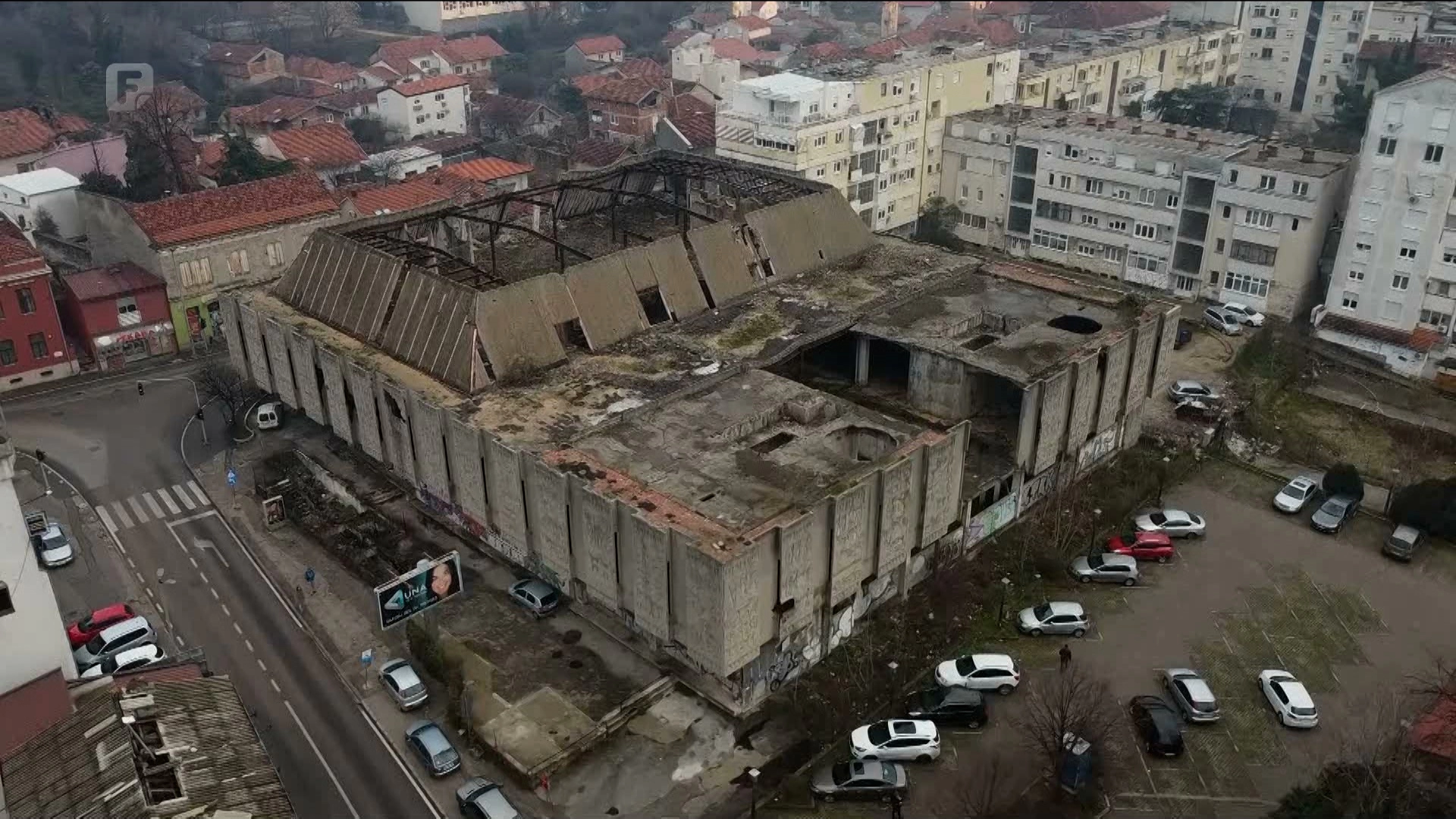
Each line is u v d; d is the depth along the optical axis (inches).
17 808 1596.9
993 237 4483.3
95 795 1578.5
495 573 2427.4
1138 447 2952.8
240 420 3132.4
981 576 2410.2
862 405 2733.8
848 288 3029.0
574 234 3464.6
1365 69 5698.8
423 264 2815.0
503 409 2346.2
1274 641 2246.6
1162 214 3905.0
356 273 2783.0
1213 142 3966.5
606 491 1990.7
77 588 2409.0
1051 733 1856.5
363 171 5049.2
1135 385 2768.2
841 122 4057.6
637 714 2031.3
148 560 2511.1
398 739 1996.8
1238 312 3713.1
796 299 2957.7
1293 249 3607.3
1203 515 2691.9
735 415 2309.3
